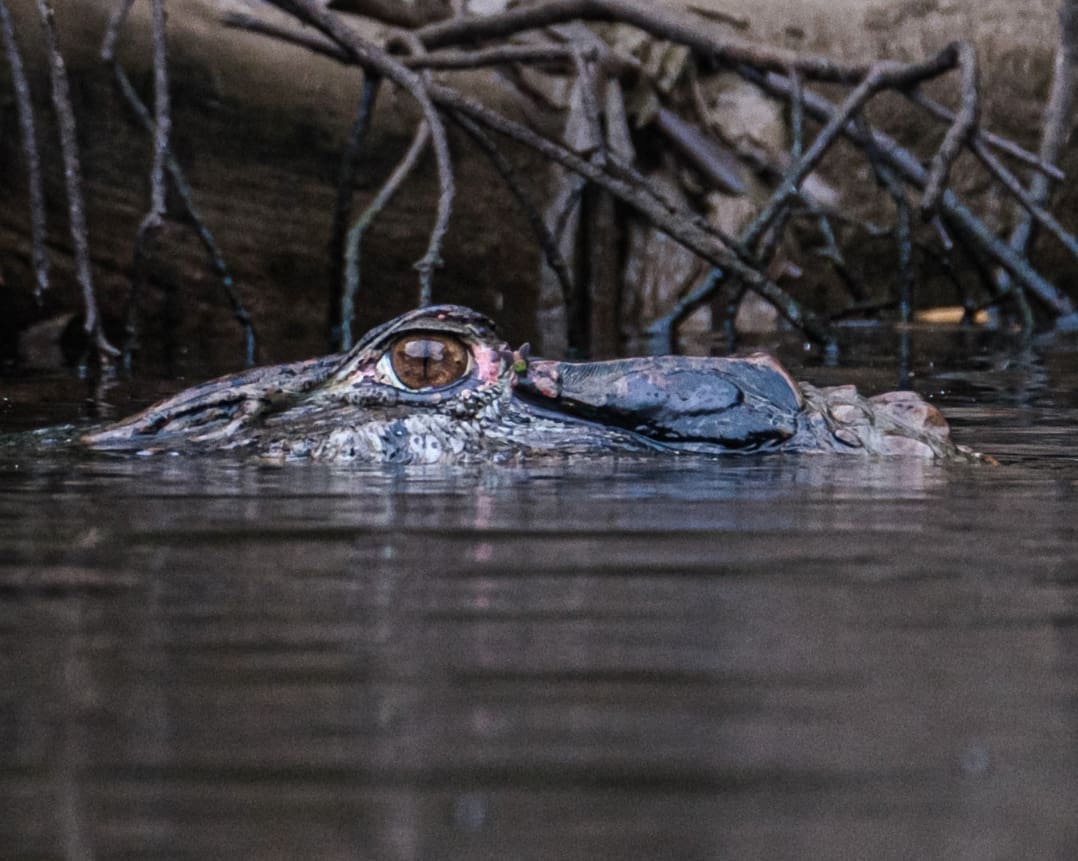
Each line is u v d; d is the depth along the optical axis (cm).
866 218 3238
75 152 1780
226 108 2414
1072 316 2798
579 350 1988
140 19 2353
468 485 740
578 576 517
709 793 301
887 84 2586
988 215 3369
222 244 2350
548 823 285
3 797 301
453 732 340
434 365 849
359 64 2242
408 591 492
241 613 459
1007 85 3412
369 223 2241
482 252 2662
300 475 774
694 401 842
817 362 1769
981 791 304
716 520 641
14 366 1642
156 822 287
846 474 784
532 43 2814
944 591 496
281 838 279
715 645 419
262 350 2008
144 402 1230
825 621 450
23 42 2173
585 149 2752
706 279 2544
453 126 2681
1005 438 1032
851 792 302
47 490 725
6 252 2069
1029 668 397
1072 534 611
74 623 446
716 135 2878
